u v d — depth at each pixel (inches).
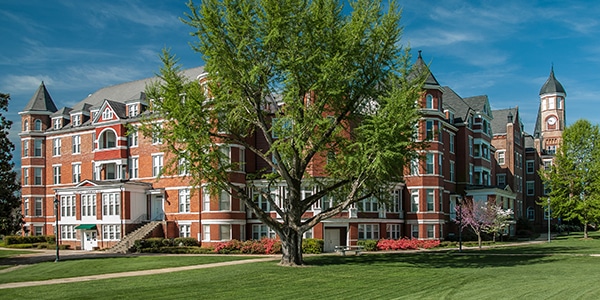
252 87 1250.6
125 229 2208.4
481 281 994.1
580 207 2664.9
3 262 1679.4
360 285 954.7
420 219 2263.8
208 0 1213.1
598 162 2694.4
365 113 1294.3
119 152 2391.7
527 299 792.3
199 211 2148.1
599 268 1233.4
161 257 1697.8
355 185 1249.4
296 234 1316.4
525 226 3164.4
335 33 1222.9
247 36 1213.1
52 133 2677.2
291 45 1197.7
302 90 1240.8
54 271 1330.0
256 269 1213.7
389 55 1293.1
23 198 2709.2
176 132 1195.3
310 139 1311.5
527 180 3986.2
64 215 2425.0
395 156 1152.2
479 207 2255.2
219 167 1417.3
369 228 2176.4
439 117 2326.5
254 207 1320.1
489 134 2930.6
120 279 1098.1
